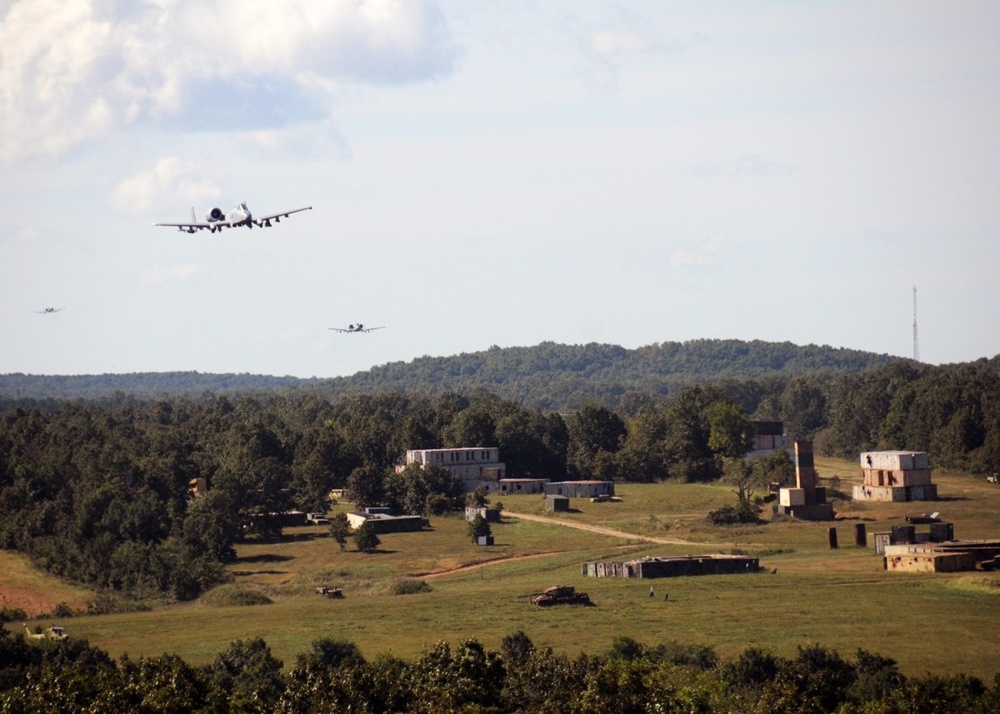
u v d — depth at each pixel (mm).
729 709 114312
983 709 111500
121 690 109812
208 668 139250
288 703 108625
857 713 111188
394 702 110188
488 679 115625
